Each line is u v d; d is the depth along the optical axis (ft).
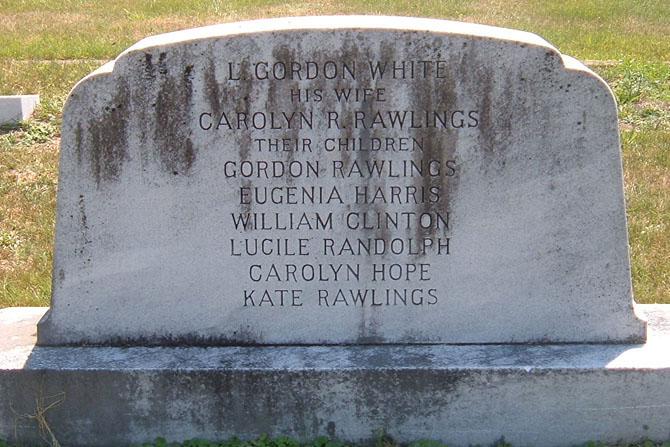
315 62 8.69
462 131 8.79
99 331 9.21
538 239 8.99
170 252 9.06
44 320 9.21
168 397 8.95
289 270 9.10
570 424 8.94
